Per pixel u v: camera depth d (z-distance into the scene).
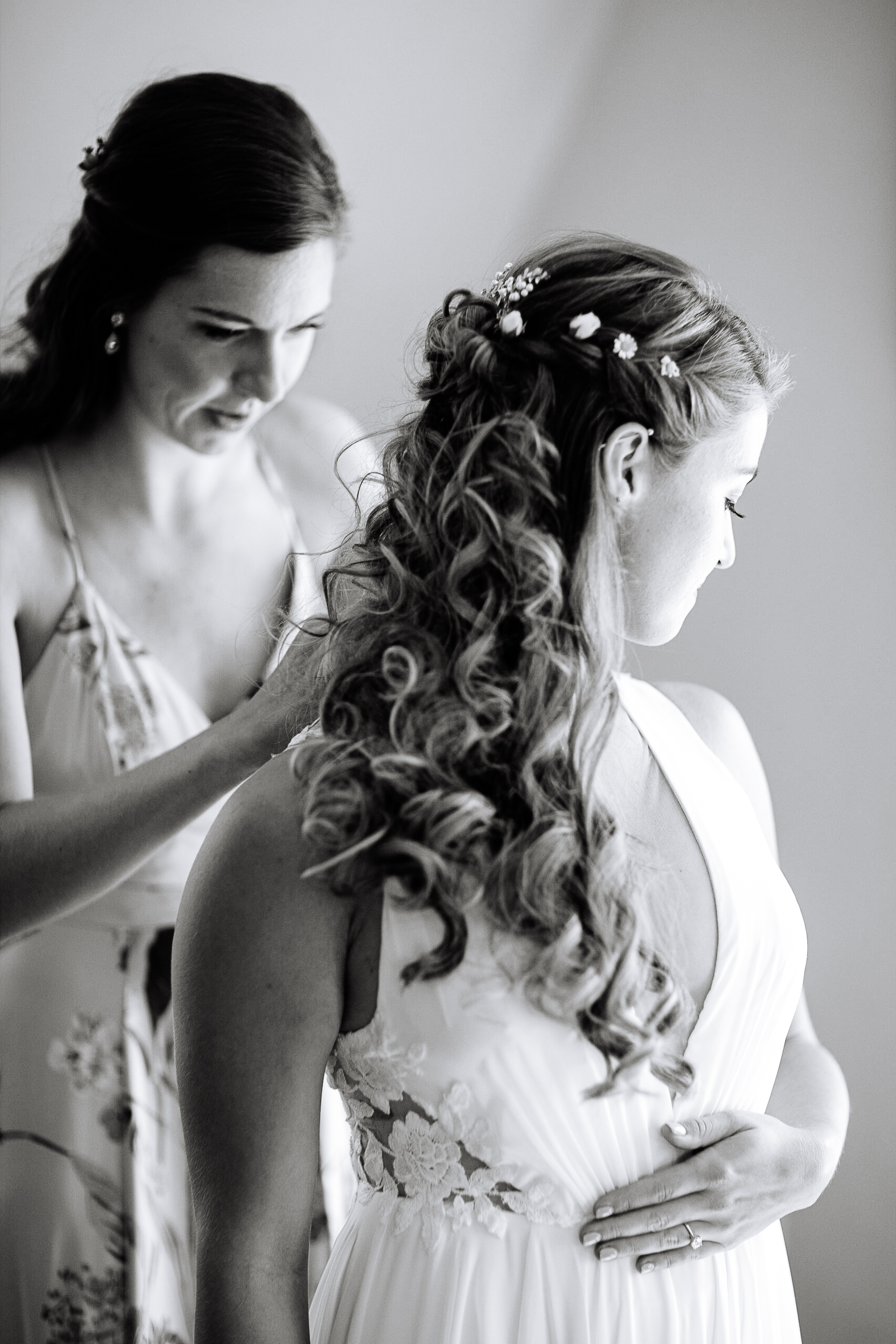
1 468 1.69
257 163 1.48
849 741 2.17
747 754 1.33
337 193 1.57
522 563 1.00
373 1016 1.03
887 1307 2.15
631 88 2.39
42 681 1.72
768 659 2.28
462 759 0.98
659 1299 1.06
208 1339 0.97
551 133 2.42
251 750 1.34
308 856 1.00
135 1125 1.65
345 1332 1.10
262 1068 0.99
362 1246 1.11
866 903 2.16
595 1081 1.02
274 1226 0.99
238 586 1.84
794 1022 1.42
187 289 1.53
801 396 2.21
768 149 2.23
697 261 2.35
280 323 1.56
